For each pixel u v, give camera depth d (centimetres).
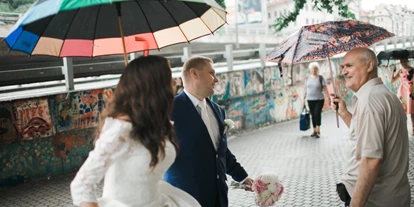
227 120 346
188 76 329
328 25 347
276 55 356
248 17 2781
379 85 301
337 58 1561
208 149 323
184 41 319
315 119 1057
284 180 707
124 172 227
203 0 250
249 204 596
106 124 225
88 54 309
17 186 718
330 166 784
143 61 231
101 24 309
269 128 1209
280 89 1293
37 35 280
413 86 1022
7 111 704
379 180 300
